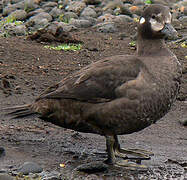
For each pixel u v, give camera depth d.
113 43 18.89
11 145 10.47
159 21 10.14
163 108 9.65
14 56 16.16
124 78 9.43
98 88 9.48
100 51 17.61
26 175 9.15
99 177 9.22
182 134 11.72
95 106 9.53
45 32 18.45
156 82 9.46
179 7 24.89
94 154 10.30
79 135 11.30
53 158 9.96
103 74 9.55
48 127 11.70
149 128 12.00
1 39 18.09
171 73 9.65
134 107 9.36
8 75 14.54
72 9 23.88
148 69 9.56
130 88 9.34
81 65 15.98
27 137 10.97
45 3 25.16
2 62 15.57
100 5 25.17
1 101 12.98
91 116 9.59
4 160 9.71
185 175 9.45
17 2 25.64
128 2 26.08
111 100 9.45
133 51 17.83
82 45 18.27
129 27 21.81
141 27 10.28
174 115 12.88
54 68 15.51
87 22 22.16
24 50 16.84
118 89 9.38
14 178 8.87
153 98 9.41
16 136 10.97
